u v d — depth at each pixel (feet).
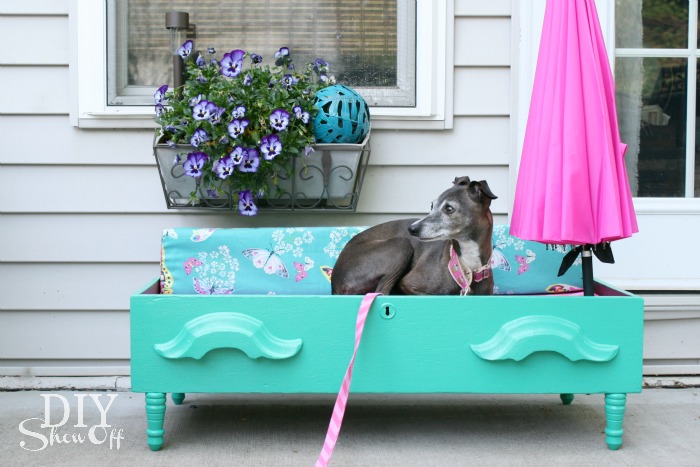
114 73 12.05
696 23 12.38
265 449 9.79
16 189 11.93
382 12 12.23
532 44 12.00
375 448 9.84
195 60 11.81
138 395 11.87
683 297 12.25
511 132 12.08
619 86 12.41
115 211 12.01
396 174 12.14
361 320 9.33
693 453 9.70
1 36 11.75
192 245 10.85
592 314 9.54
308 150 10.91
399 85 12.27
